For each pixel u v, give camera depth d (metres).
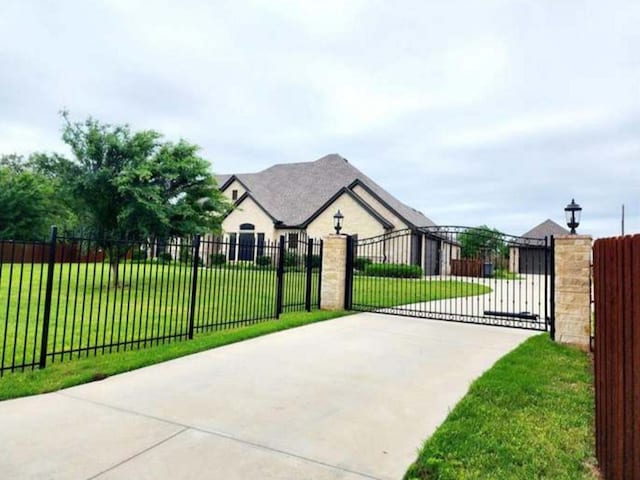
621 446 2.51
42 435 3.27
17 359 5.46
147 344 6.37
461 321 9.02
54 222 26.78
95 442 3.17
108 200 12.79
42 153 12.71
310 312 9.70
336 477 2.75
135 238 12.89
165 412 3.80
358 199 23.98
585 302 6.81
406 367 5.44
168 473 2.75
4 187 26.16
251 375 4.98
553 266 7.25
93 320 8.05
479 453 3.06
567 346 6.72
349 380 4.86
